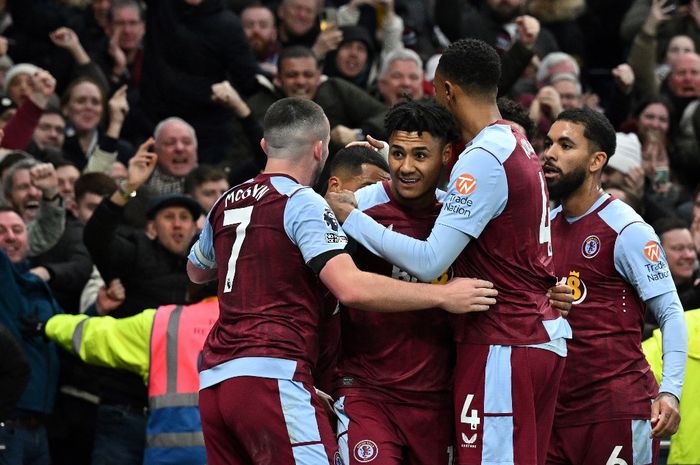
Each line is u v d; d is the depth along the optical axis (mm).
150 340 20156
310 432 14258
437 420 15008
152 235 21922
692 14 34188
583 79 33688
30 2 30891
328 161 23328
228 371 14391
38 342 21031
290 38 30234
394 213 15000
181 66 27875
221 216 14922
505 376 14477
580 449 16547
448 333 15031
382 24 30359
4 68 29016
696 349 19734
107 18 31062
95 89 27469
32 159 23609
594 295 16469
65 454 22109
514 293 14539
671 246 22109
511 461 14477
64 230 23297
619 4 34594
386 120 14797
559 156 16406
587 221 16562
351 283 14055
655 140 28969
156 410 20047
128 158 27016
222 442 14727
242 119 24812
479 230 14281
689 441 19719
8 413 19781
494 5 31391
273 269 14453
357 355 15102
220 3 27953
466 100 14727
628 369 16500
